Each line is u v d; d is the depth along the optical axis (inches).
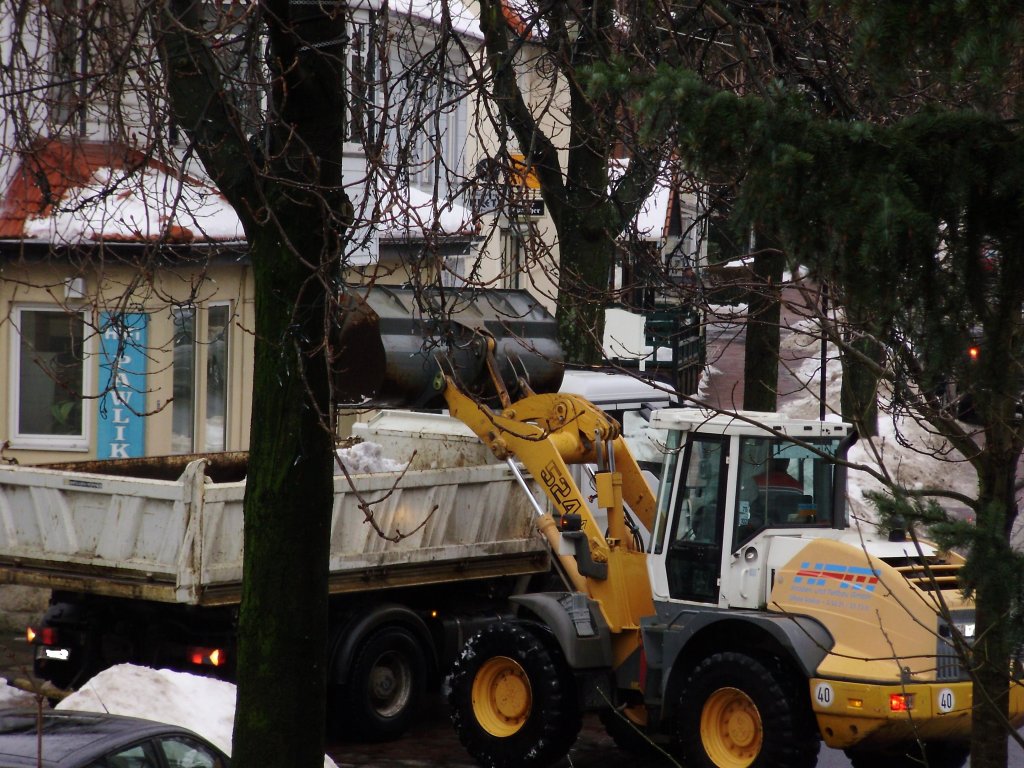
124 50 1085.1
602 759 1792.6
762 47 1240.2
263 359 1130.7
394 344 1674.5
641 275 1396.4
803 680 1562.5
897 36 732.0
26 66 1359.5
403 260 1211.2
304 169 1124.5
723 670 1576.0
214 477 2114.9
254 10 1104.2
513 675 1702.8
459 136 3280.0
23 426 2488.9
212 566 1659.7
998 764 875.4
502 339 1822.1
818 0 771.4
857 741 1504.7
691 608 1660.9
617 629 1683.1
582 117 1695.4
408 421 2235.5
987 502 850.8
